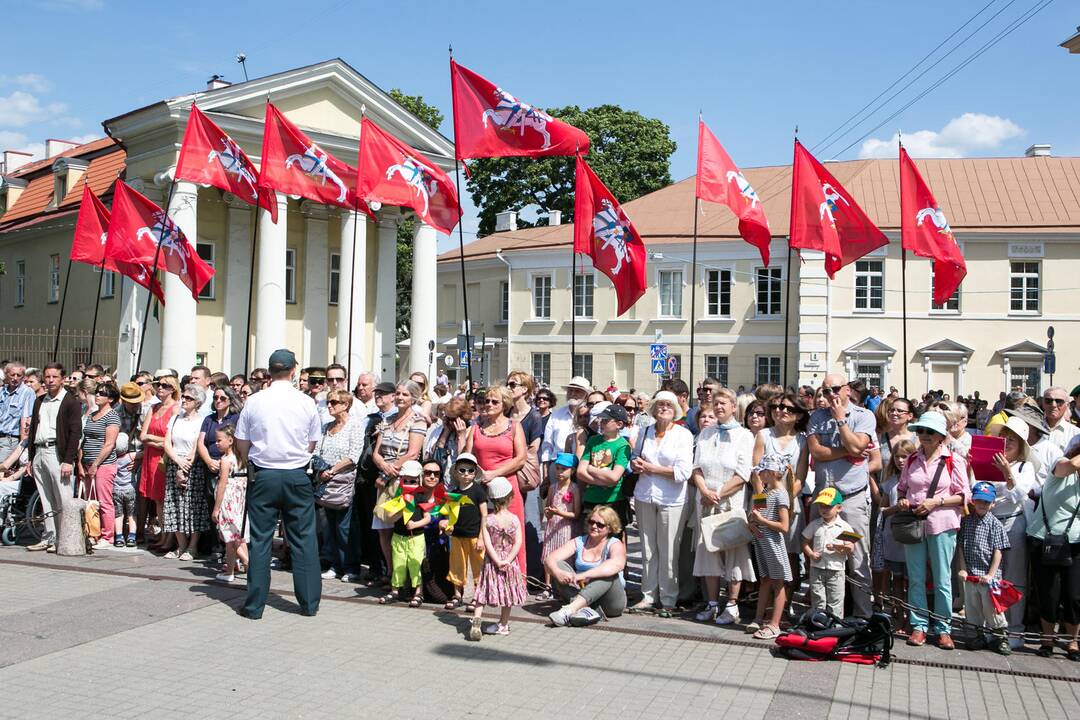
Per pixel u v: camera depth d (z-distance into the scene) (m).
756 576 8.94
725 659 7.63
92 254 16.91
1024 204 35.03
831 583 8.15
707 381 11.76
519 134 12.80
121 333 28.33
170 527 11.02
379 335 31.77
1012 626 8.27
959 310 34.19
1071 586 7.88
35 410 11.53
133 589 9.34
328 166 15.66
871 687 7.02
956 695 6.90
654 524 9.31
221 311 28.95
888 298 34.53
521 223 51.50
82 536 11.12
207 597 9.09
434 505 9.20
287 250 30.66
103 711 6.09
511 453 8.98
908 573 8.32
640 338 38.50
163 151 27.31
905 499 8.22
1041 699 6.85
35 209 36.19
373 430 10.29
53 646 7.44
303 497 8.68
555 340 40.44
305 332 30.58
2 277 37.97
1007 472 8.30
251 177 15.44
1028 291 34.06
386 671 7.09
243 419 8.65
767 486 8.32
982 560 8.14
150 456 11.77
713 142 12.52
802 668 7.44
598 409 10.15
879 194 36.00
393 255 32.12
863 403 11.14
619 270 13.03
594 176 12.97
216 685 6.67
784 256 35.72
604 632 8.39
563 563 8.80
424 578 9.21
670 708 6.45
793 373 35.44
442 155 31.78
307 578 8.69
